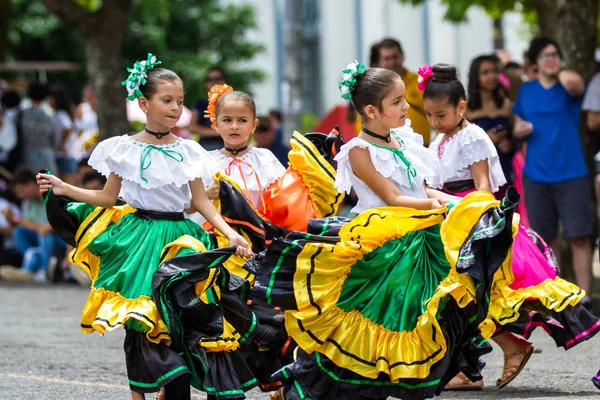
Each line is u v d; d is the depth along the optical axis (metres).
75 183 28.56
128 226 10.70
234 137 12.85
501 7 31.88
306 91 68.19
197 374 10.32
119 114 27.31
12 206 27.20
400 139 10.74
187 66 57.84
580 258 17.97
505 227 9.62
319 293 9.80
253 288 9.91
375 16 59.28
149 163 10.70
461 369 10.02
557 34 21.25
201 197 10.95
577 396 11.73
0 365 14.50
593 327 11.95
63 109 29.19
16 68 37.69
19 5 56.47
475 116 16.17
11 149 27.97
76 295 23.09
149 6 41.00
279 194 12.73
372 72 10.37
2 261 27.00
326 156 13.07
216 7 62.66
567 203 17.77
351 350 9.81
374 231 9.83
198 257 10.14
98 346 16.14
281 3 67.38
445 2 34.94
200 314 10.17
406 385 9.77
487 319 11.25
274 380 10.14
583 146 20.39
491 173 12.48
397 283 9.91
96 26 27.17
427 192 10.89
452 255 9.62
